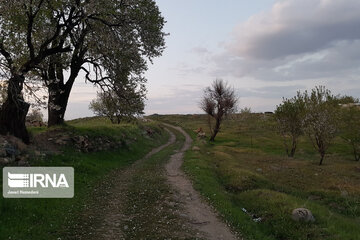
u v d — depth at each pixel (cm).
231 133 7475
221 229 1144
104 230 1039
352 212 1579
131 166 2498
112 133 3150
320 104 3338
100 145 2594
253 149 4559
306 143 5603
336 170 2691
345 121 3672
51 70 2439
